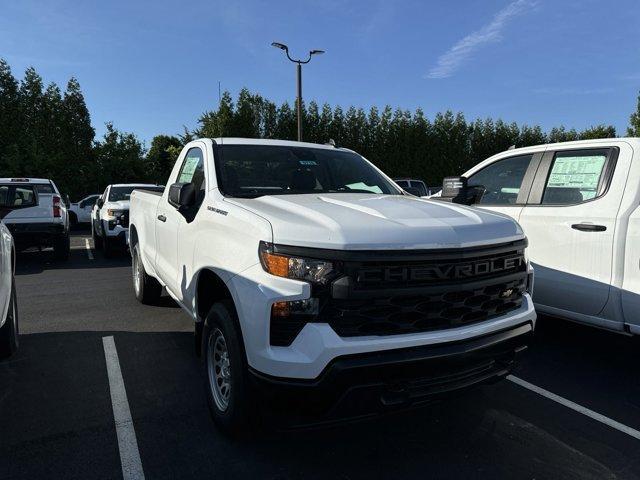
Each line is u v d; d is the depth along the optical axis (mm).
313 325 2346
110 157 29031
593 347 4770
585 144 4398
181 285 3791
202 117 31984
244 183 3535
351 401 2342
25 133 28766
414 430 3146
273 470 2695
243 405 2705
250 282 2525
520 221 4621
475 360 2623
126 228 10891
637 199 3844
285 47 20016
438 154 41656
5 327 4016
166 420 3248
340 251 2350
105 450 2887
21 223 9867
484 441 3021
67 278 8414
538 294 4492
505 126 45844
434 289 2488
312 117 36938
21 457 2807
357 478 2629
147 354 4492
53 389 3742
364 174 4195
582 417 3352
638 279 3734
